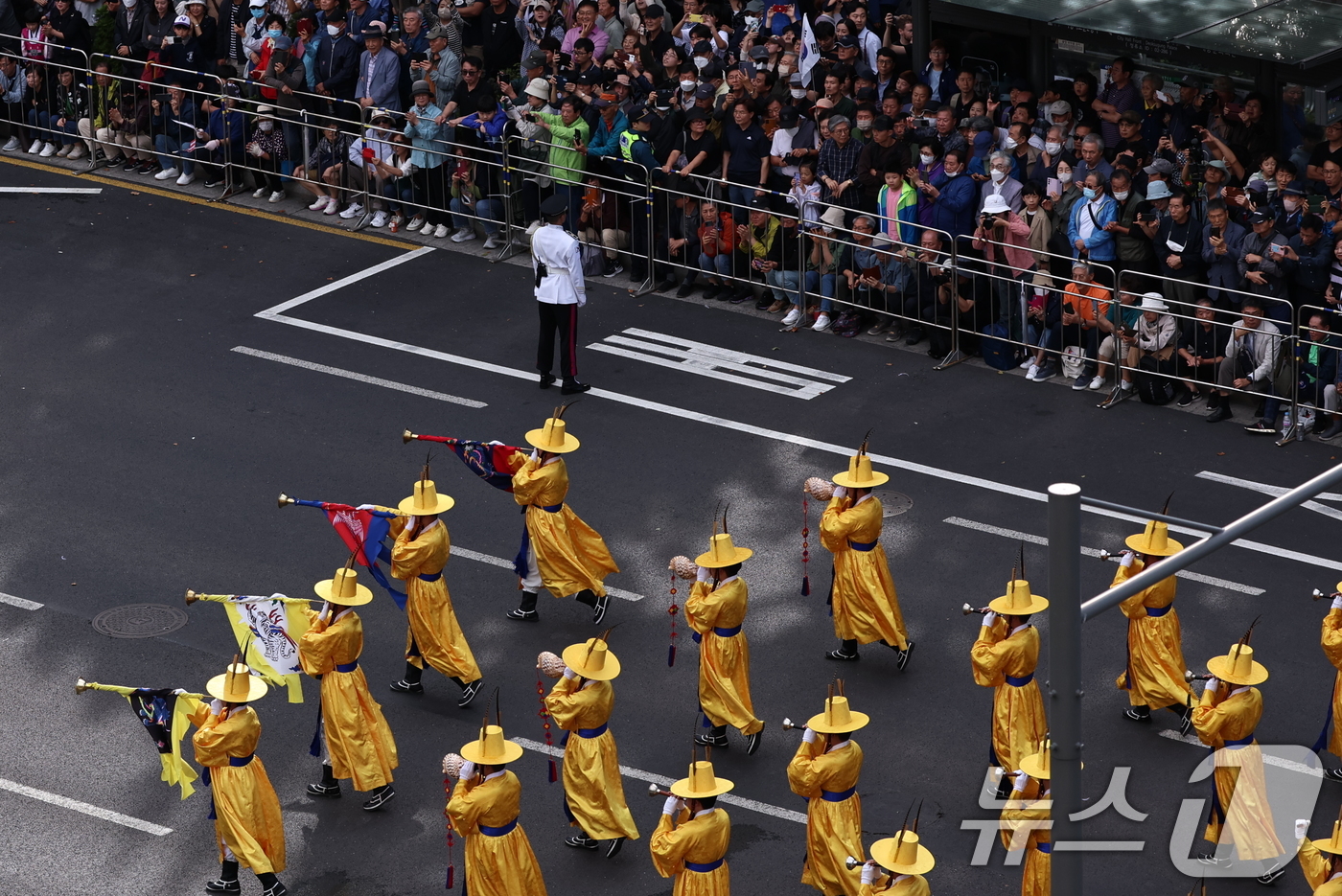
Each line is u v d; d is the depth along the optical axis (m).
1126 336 35.41
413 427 35.31
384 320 39.59
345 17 44.34
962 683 28.03
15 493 33.34
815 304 39.22
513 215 42.22
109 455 34.53
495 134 41.53
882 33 44.25
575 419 35.62
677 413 35.81
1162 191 35.12
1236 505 32.25
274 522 32.38
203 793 26.06
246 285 41.22
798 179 38.53
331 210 44.47
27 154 47.94
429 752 26.91
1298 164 36.84
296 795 26.11
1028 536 31.48
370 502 32.91
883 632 28.06
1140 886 24.05
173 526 32.28
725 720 26.55
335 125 43.94
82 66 47.00
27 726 27.34
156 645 29.22
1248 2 37.22
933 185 37.28
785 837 25.08
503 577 30.91
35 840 25.08
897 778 26.02
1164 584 26.25
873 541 27.92
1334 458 33.66
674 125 40.38
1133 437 34.66
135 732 27.30
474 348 38.38
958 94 39.19
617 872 24.66
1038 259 36.16
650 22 43.41
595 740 24.56
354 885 24.34
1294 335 33.78
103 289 41.00
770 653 28.94
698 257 40.09
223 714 23.70
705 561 26.31
